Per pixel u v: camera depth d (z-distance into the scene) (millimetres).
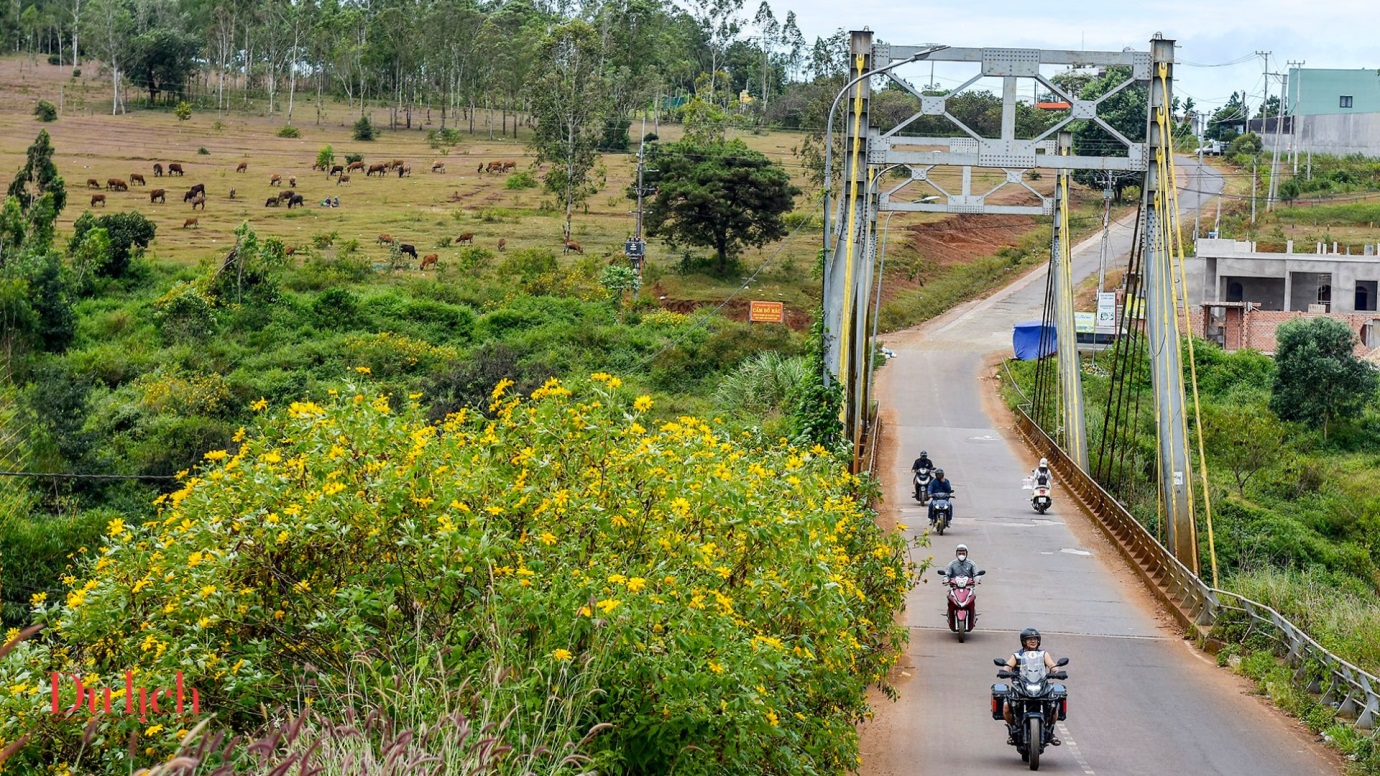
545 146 118000
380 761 8523
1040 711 19281
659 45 194375
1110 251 135625
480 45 183500
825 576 13586
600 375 14195
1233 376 83812
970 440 68625
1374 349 87812
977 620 31281
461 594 11633
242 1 190000
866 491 24859
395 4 194375
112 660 11164
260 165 147750
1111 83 159375
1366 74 167250
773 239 107375
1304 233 131875
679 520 12930
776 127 192000
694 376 75688
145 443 52500
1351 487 62969
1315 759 19578
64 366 65625
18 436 49062
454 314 81750
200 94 198625
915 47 41000
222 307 78438
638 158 112438
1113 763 19266
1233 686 24906
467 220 123000
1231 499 58312
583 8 199875
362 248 105000
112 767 9727
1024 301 121125
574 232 119250
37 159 95688
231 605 11016
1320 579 48500
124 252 87188
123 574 11523
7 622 29219
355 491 11969
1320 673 23266
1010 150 40125
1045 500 48625
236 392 64250
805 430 39281
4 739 9602
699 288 98812
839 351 40062
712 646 11102
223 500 11984
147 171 138625
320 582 11883
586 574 11477
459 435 14008
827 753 14641
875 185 48156
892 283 118625
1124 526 41250
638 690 10906
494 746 8922
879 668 20078
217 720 10672
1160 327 38406
